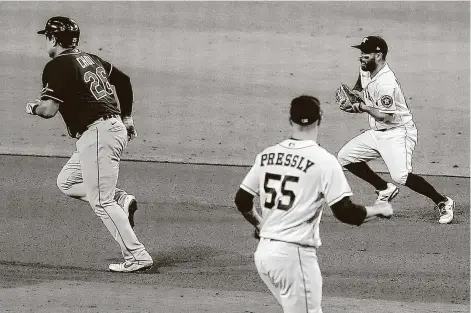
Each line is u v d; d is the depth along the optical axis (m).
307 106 20.62
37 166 43.72
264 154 20.94
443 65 56.44
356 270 30.69
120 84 30.95
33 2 64.69
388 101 35.12
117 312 25.25
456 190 40.94
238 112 51.16
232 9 64.00
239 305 26.39
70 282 28.62
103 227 35.72
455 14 62.88
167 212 37.34
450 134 48.50
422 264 31.36
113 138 29.36
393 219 36.81
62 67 28.72
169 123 49.81
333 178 20.25
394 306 26.72
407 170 35.97
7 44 59.41
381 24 61.34
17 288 27.72
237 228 35.50
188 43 59.41
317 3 64.69
